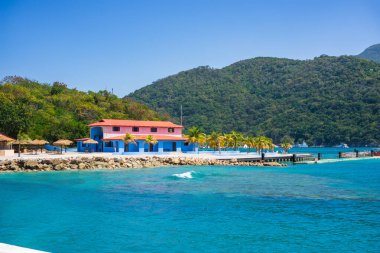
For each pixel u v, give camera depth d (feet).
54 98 500.33
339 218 112.57
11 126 352.08
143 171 246.47
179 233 96.37
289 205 132.46
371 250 83.56
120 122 347.77
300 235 94.79
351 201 140.56
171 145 363.15
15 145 335.88
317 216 115.24
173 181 196.24
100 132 346.74
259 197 148.46
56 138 393.50
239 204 133.80
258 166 307.58
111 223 105.91
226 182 194.90
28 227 101.19
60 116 452.35
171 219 111.04
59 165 247.70
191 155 337.93
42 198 143.33
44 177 209.56
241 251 83.15
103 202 136.15
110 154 310.24
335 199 144.66
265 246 86.43
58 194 152.66
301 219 111.34
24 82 577.43
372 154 469.57
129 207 127.54
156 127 356.79
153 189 167.84
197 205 131.64
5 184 180.86
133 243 88.22
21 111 366.22
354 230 99.04
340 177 226.58
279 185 184.44
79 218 111.55
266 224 105.40
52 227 101.30
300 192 161.99
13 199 140.87
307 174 244.42
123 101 595.88
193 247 85.66
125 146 335.88
